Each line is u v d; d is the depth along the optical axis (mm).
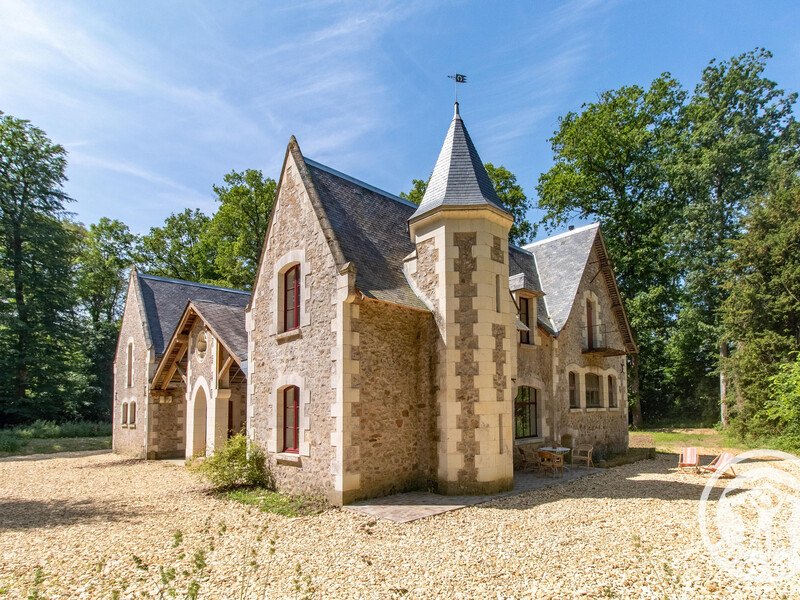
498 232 11086
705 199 26500
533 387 14578
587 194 30969
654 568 5727
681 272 29062
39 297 28156
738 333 20625
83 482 13289
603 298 18672
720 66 27703
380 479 9852
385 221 12906
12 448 22281
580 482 11656
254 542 7070
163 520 8633
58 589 5512
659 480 11930
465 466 10078
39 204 29719
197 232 39594
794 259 19344
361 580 5492
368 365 9930
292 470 10680
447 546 6660
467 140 12102
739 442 19938
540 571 5664
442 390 10359
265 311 12367
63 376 29688
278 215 12266
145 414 18797
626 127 29516
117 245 38938
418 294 11172
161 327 20203
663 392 32281
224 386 15039
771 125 27172
